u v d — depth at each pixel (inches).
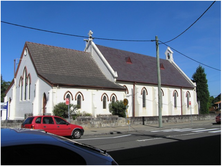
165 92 1615.4
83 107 1076.5
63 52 1318.9
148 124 1164.5
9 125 914.7
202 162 324.5
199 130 833.5
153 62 1790.1
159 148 441.4
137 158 352.8
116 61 1465.3
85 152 158.2
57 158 140.6
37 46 1245.1
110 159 171.6
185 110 1747.0
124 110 1152.8
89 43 1491.1
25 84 1237.7
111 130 862.5
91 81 1176.8
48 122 604.7
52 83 979.9
